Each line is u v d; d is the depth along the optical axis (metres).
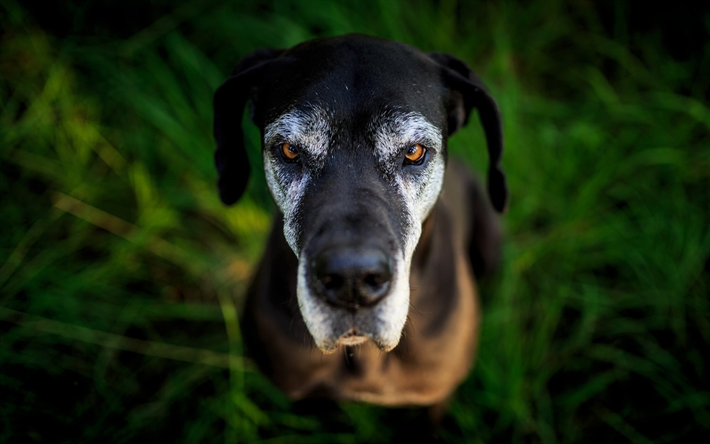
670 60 1.21
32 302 0.93
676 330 0.95
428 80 0.70
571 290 0.98
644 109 1.12
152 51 1.10
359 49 0.69
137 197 1.03
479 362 0.91
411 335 0.75
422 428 0.89
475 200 0.96
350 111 0.66
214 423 0.90
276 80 0.70
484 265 1.00
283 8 1.13
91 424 0.88
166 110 1.05
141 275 0.99
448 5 1.23
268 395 0.91
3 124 1.03
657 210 1.02
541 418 0.90
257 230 1.00
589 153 1.08
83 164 1.04
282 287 0.75
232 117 0.77
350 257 0.61
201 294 1.00
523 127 1.09
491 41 1.23
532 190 1.03
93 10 1.17
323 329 0.63
